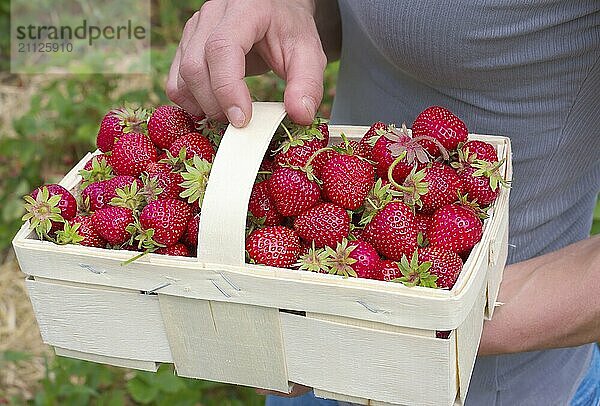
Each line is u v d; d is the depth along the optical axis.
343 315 0.81
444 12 0.93
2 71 2.72
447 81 0.98
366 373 0.83
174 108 0.98
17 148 2.23
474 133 1.01
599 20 0.92
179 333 0.87
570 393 1.12
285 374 0.86
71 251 0.86
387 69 1.04
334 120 1.14
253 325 0.84
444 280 0.82
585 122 0.98
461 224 0.85
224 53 0.88
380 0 0.96
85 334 0.91
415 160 0.90
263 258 0.85
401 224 0.85
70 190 0.96
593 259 0.92
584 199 1.07
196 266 0.83
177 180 0.91
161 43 2.85
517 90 0.97
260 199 0.90
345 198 0.88
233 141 0.85
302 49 0.94
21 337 1.96
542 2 0.91
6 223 2.19
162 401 1.64
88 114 2.26
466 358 0.83
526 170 1.01
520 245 1.05
